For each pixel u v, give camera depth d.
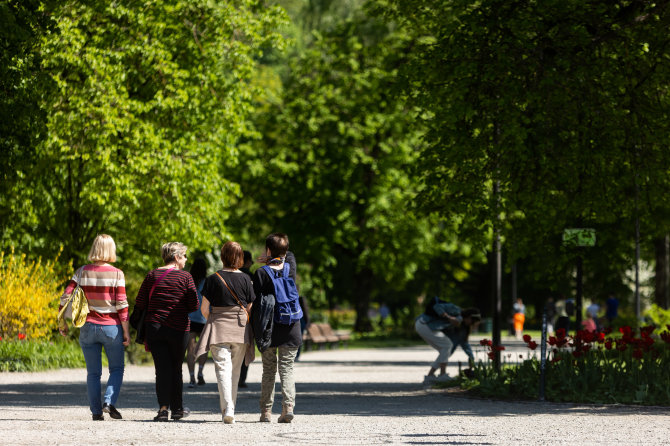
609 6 20.67
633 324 45.59
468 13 20.83
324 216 58.50
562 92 20.14
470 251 60.06
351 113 58.22
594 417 14.50
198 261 21.80
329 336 49.38
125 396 19.34
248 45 37.06
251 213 60.69
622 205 22.58
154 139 33.19
